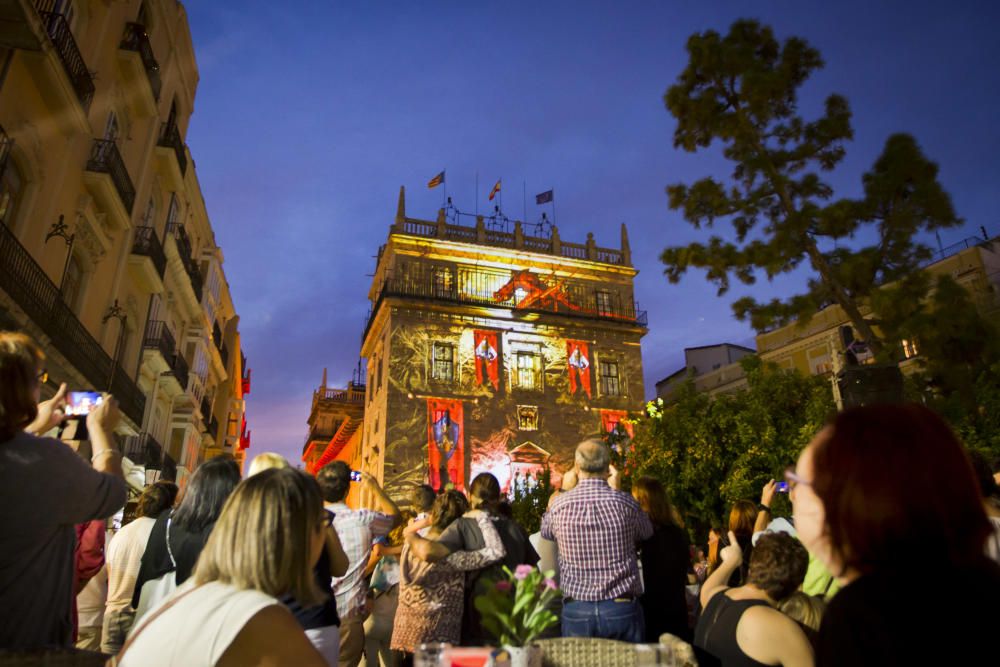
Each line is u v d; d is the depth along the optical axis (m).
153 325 20.28
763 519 5.16
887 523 1.30
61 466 2.26
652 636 4.46
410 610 4.46
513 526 4.75
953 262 25.45
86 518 2.36
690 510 16.81
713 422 16.89
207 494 3.66
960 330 13.31
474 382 30.48
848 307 14.83
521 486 29.27
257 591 1.84
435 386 29.83
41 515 2.18
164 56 20.23
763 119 16.64
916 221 14.02
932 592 1.26
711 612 3.27
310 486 2.08
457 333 31.12
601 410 32.28
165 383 22.45
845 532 1.36
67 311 13.15
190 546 3.55
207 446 33.59
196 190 25.16
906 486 1.32
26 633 2.15
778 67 16.94
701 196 16.30
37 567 2.21
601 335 33.94
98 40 15.20
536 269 34.06
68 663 1.72
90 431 2.73
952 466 1.35
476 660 2.12
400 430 28.53
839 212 14.33
